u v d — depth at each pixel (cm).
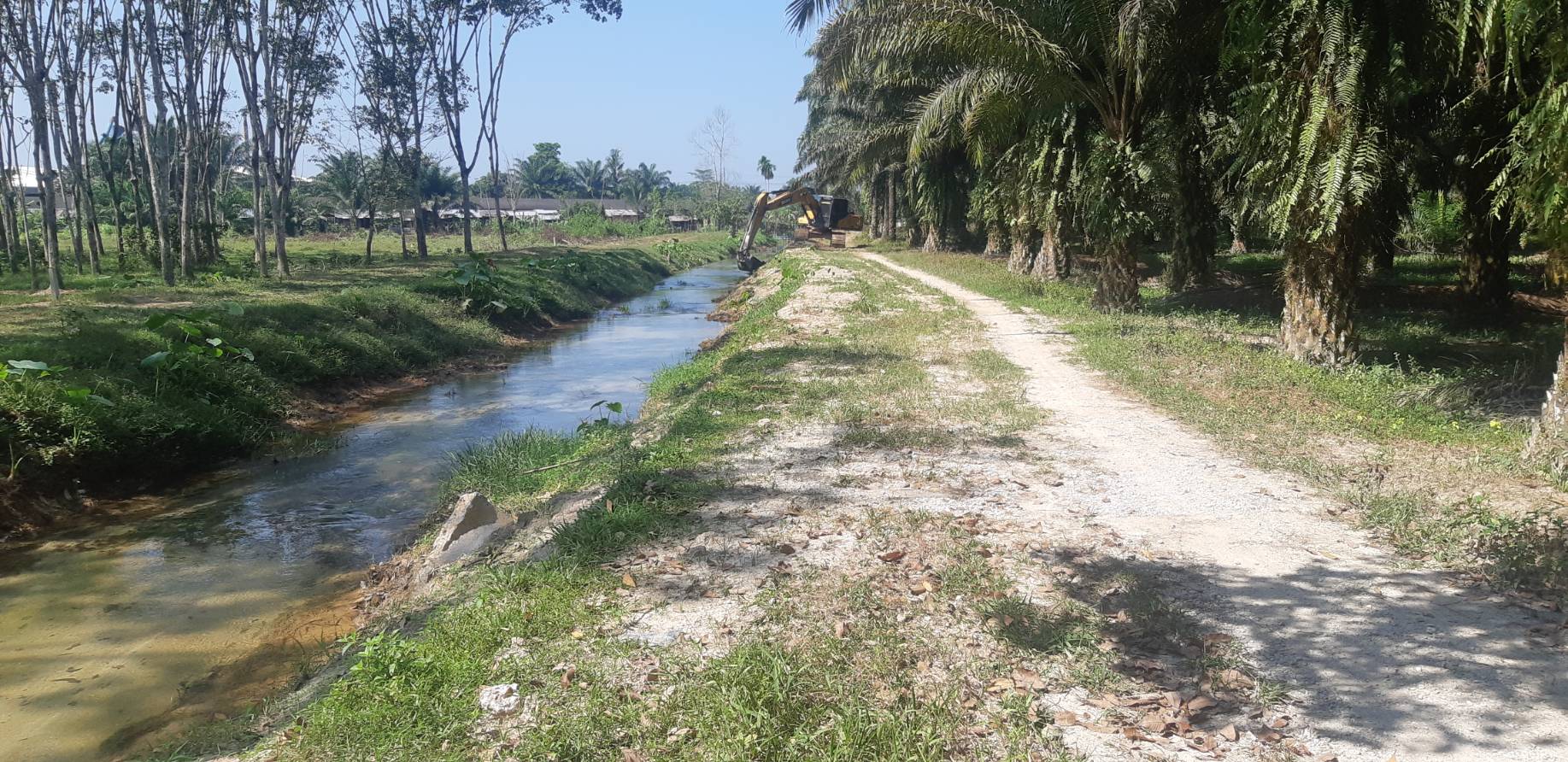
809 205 5238
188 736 468
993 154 2839
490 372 1795
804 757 362
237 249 4469
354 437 1241
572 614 504
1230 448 823
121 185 4247
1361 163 1084
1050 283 2448
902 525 631
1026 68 1630
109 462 988
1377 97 1099
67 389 1018
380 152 4025
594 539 611
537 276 2914
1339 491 689
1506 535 569
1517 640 455
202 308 1766
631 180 13238
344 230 7100
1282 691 409
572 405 1439
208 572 744
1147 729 385
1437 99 1513
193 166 3403
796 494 707
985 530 622
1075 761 359
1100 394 1074
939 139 2572
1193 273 2161
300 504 937
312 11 3294
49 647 603
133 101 3269
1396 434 863
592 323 2700
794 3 1488
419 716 404
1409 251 3177
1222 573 546
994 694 415
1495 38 877
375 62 3884
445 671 443
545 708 408
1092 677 425
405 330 1914
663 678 430
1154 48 1570
